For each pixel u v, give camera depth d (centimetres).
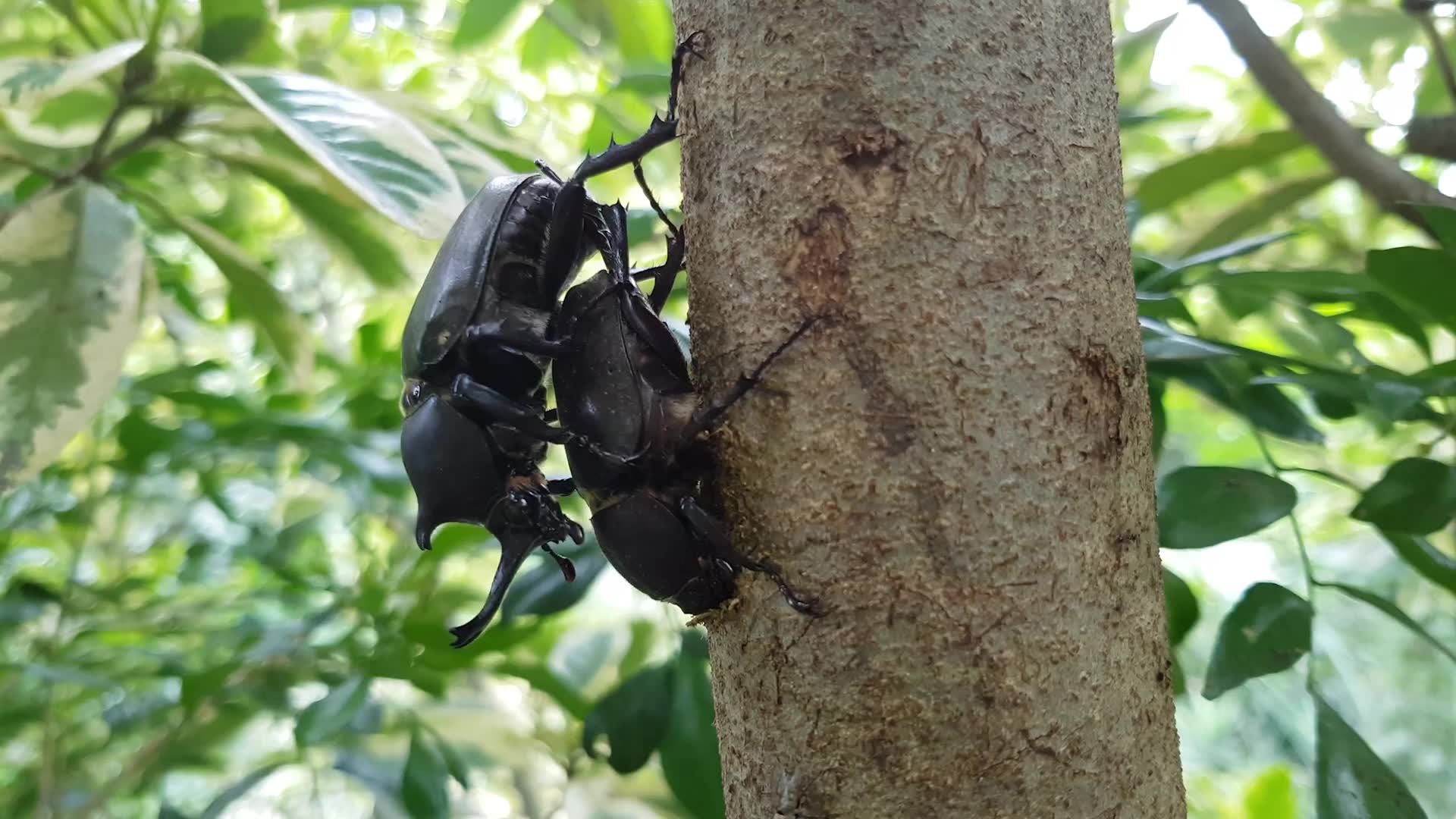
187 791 30
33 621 22
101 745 22
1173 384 21
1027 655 9
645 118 25
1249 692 46
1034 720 9
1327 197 28
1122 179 10
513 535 13
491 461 13
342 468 21
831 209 9
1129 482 10
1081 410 9
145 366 30
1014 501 9
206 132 18
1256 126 28
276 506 27
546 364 14
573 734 21
